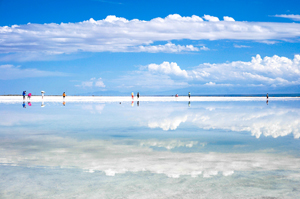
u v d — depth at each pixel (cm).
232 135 1095
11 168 612
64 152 774
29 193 467
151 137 1044
